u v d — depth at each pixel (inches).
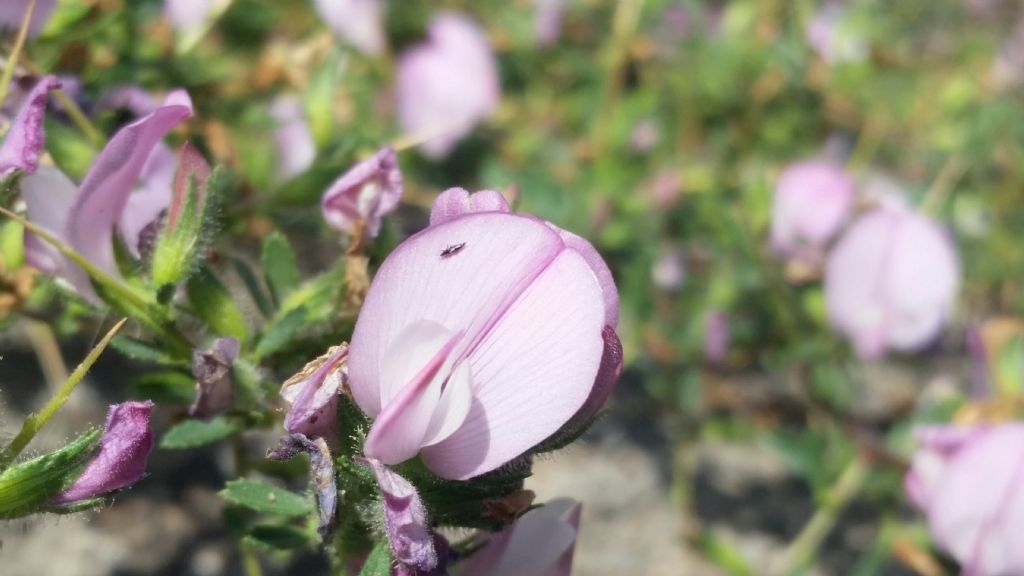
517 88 10.4
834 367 8.9
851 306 8.5
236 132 6.1
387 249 4.9
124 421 3.8
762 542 9.7
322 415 3.8
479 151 9.4
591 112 10.2
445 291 3.7
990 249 11.7
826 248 8.8
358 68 8.4
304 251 7.1
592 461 9.7
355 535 4.0
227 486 4.2
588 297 3.7
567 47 10.6
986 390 7.1
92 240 4.4
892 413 10.2
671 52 10.7
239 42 7.8
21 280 5.1
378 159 4.6
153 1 6.0
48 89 4.2
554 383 3.7
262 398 4.5
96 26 5.6
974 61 13.7
